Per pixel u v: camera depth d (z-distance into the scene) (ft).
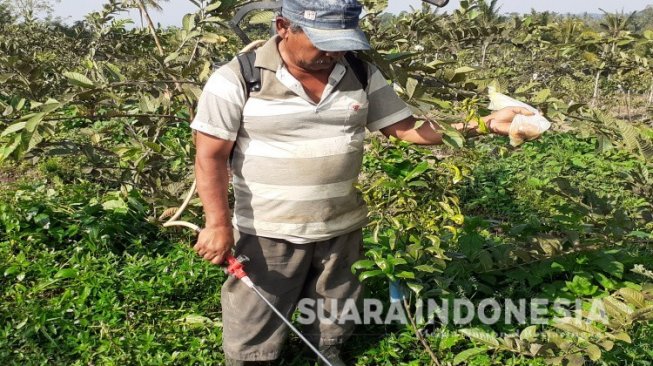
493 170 24.81
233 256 10.59
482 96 12.09
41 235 15.84
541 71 40.22
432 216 11.47
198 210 15.60
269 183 10.05
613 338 10.55
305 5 8.82
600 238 14.17
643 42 20.22
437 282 12.59
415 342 12.35
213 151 9.82
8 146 11.23
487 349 11.84
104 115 13.42
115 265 14.71
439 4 11.61
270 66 9.52
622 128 11.48
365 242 14.52
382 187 10.92
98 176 16.37
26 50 34.86
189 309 13.38
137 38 22.54
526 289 13.75
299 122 9.72
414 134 10.85
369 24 20.58
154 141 15.02
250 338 11.03
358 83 10.06
